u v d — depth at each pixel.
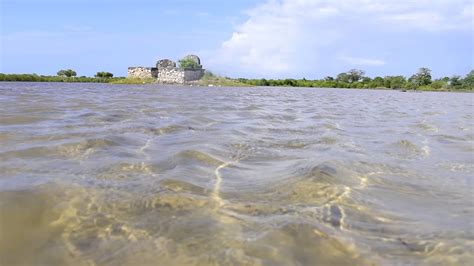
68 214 2.99
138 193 3.48
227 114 11.07
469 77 67.12
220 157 5.06
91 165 4.38
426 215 3.26
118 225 2.83
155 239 2.63
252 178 4.11
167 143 5.87
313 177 4.12
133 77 65.44
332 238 2.72
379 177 4.37
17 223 2.80
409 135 7.94
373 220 3.09
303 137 7.02
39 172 4.02
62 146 5.29
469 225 3.05
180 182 3.84
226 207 3.24
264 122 9.27
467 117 13.23
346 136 7.39
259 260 2.38
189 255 2.43
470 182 4.33
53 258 2.37
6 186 3.51
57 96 17.25
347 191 3.77
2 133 6.19
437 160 5.46
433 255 2.53
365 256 2.48
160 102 15.43
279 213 3.14
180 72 60.56
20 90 22.83
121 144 5.64
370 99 26.94
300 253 2.49
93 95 19.59
